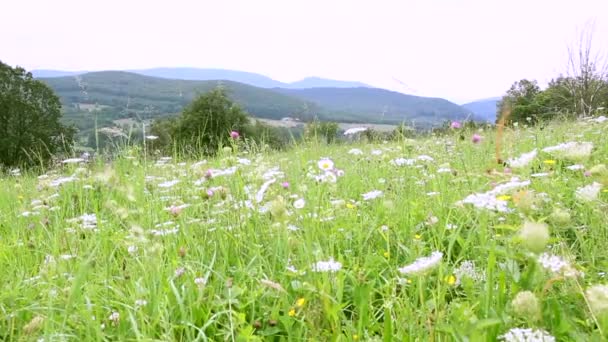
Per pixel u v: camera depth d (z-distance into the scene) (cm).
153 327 203
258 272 274
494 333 169
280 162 565
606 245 261
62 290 235
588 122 862
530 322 157
